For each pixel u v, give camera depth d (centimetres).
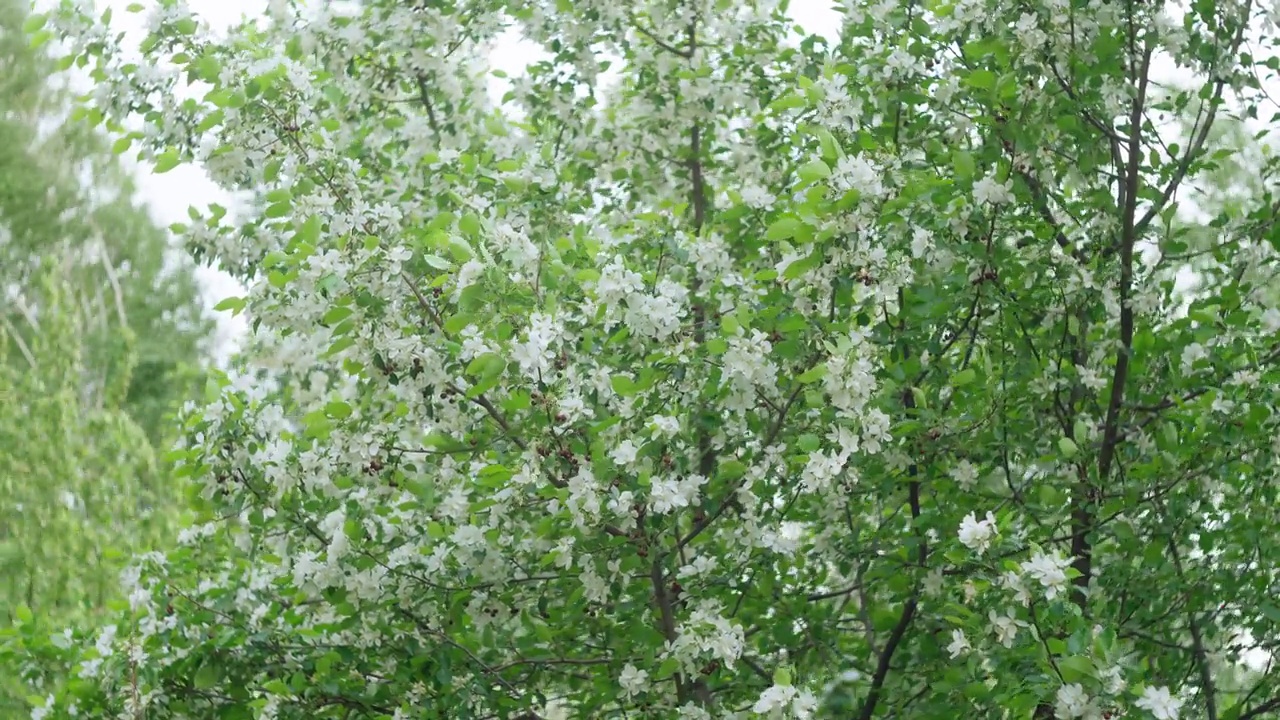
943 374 603
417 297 520
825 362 525
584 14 728
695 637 530
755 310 589
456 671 598
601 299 518
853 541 612
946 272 559
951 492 609
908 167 595
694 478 519
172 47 616
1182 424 618
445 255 526
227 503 585
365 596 568
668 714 569
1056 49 575
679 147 747
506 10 735
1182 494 598
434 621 589
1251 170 811
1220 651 642
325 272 501
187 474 588
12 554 960
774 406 552
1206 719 631
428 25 717
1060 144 602
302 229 513
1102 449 619
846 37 633
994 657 502
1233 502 618
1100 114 605
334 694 605
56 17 611
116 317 2450
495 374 491
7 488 991
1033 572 457
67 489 1002
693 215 767
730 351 513
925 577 586
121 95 614
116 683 609
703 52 759
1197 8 586
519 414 526
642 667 581
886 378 588
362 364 513
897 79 614
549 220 661
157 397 2225
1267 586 605
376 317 510
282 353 731
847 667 623
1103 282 590
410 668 589
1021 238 601
